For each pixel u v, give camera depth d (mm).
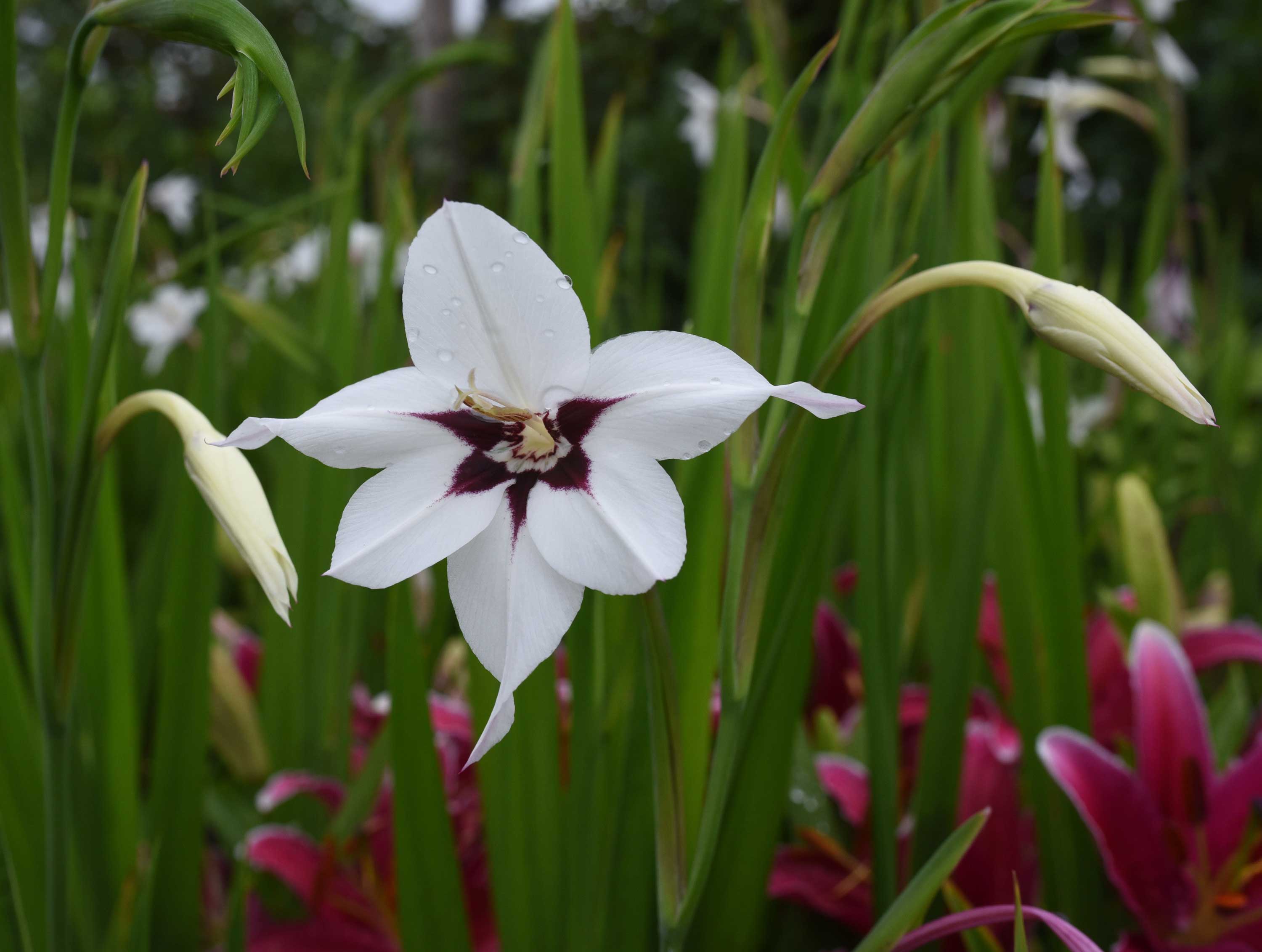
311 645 404
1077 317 180
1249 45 1703
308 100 2117
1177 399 173
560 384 188
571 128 329
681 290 1785
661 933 220
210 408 394
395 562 181
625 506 178
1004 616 342
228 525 194
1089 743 301
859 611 305
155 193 1179
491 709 291
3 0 207
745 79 450
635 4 2193
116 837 330
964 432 371
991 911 211
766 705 285
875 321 204
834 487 287
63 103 215
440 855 287
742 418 175
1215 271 614
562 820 292
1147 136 1864
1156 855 297
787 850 327
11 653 305
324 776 400
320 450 181
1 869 322
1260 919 296
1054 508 324
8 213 223
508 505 184
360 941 326
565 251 329
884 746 299
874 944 216
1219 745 392
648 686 212
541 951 288
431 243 186
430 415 187
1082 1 203
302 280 736
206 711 341
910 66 201
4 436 337
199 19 173
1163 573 390
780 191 476
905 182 323
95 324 239
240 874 316
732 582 211
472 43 426
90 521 240
